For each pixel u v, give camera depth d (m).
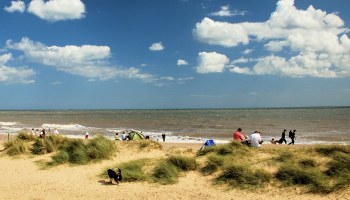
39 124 74.75
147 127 63.75
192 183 13.25
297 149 15.20
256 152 15.23
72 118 111.25
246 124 71.25
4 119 103.75
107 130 56.72
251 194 11.85
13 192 12.77
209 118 104.56
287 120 87.31
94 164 16.41
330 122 76.56
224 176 13.13
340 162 12.55
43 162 17.31
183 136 46.06
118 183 13.66
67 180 14.32
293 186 11.94
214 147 16.45
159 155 16.92
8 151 19.72
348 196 10.82
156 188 12.96
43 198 12.02
